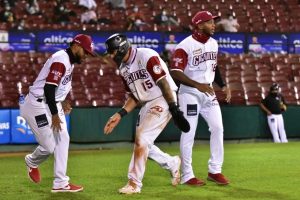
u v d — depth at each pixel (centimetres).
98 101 4750
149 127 1994
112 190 2178
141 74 1975
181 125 1938
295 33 6178
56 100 2098
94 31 5569
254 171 2733
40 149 2175
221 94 4844
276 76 5541
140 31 5719
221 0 7200
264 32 6109
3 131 4228
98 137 4394
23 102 2144
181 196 2030
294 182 2372
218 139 2306
